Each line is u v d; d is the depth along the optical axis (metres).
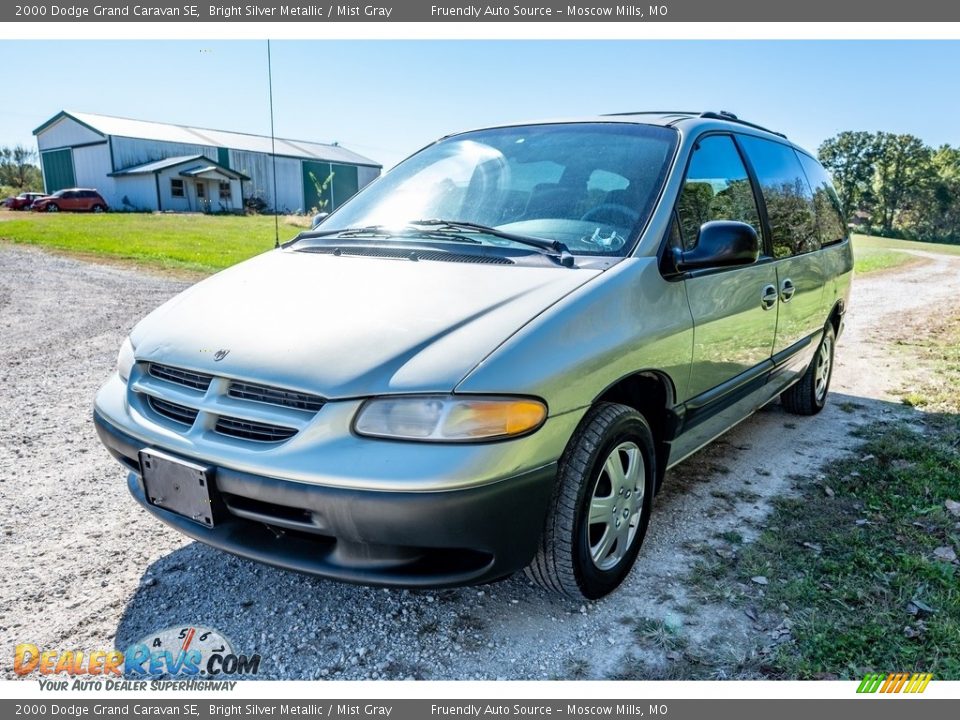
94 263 13.44
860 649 2.41
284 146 46.38
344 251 3.08
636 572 2.92
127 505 3.43
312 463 2.10
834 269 4.80
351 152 51.53
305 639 2.48
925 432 4.67
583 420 2.48
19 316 8.23
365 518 2.07
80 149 39.44
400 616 2.61
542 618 2.62
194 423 2.35
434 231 3.06
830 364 5.25
